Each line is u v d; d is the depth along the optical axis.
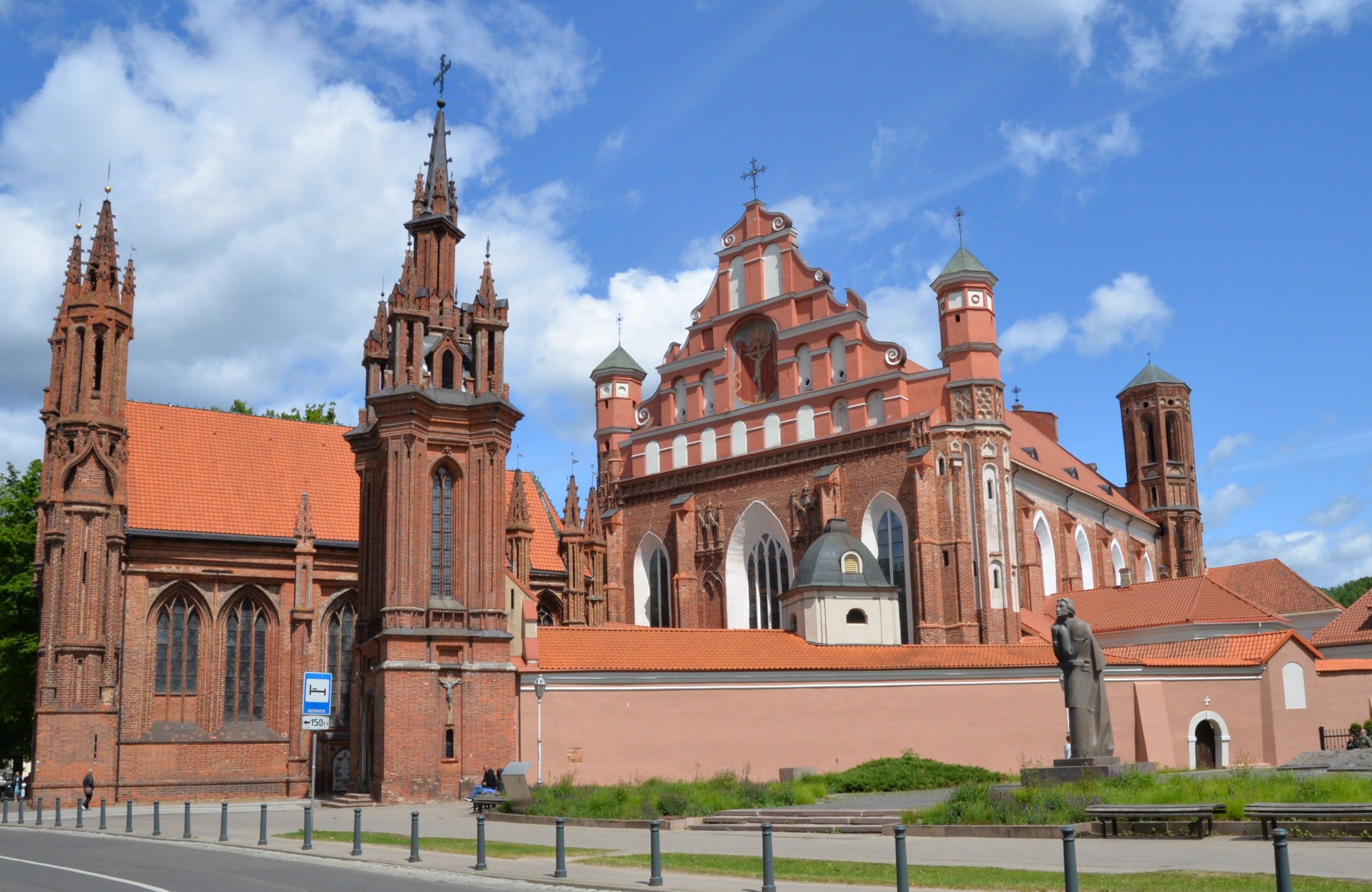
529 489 85.19
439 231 59.38
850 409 74.25
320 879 24.67
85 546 61.88
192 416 73.06
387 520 52.91
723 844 31.28
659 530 82.00
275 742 66.69
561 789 44.62
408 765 50.72
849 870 24.59
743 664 56.75
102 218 66.31
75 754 59.69
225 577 67.44
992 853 26.94
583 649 56.12
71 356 63.91
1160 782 34.31
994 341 71.50
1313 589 98.00
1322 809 26.53
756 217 81.38
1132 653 65.75
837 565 65.50
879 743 56.75
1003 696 58.25
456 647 52.69
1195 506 111.44
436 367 55.66
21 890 22.39
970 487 68.88
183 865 27.45
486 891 22.91
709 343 82.75
